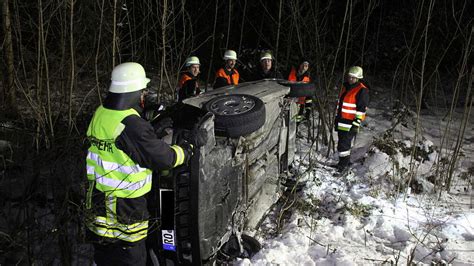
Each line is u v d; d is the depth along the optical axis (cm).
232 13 1132
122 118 281
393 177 577
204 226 325
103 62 594
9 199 366
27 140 386
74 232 377
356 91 602
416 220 496
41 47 417
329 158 695
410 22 1245
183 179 318
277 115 462
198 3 1160
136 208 296
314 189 554
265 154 438
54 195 362
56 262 364
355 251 426
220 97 389
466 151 743
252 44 1214
